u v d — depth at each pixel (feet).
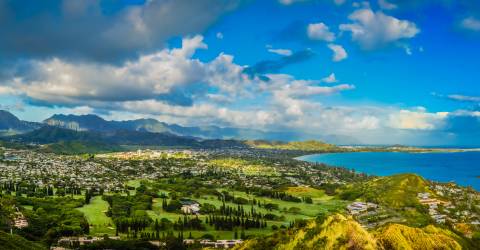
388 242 546.67
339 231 516.73
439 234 603.26
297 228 585.63
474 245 627.05
